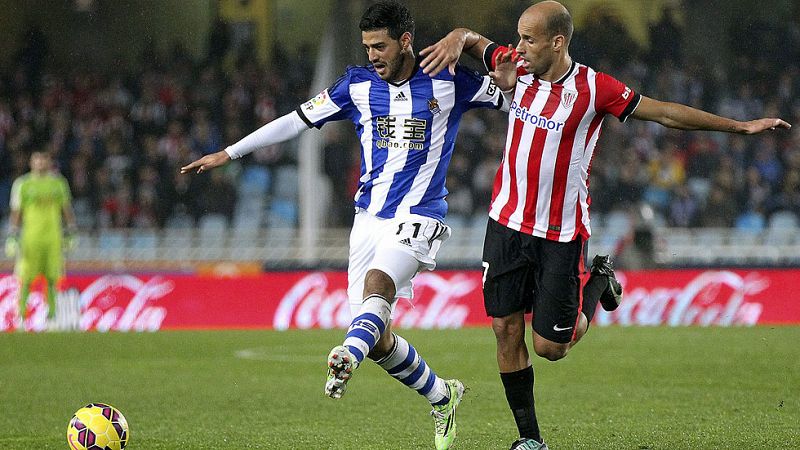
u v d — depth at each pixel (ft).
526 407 62.85
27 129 238.89
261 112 241.55
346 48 208.85
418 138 63.57
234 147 64.59
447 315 174.60
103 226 222.69
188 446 68.90
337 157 220.02
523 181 60.59
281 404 88.63
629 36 245.04
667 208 223.51
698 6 245.45
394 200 63.98
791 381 100.17
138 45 246.68
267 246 209.87
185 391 97.81
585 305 66.28
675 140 229.66
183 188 226.38
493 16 236.22
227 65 245.04
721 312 172.45
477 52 64.18
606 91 58.85
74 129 238.68
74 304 174.70
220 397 93.40
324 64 204.33
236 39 246.06
